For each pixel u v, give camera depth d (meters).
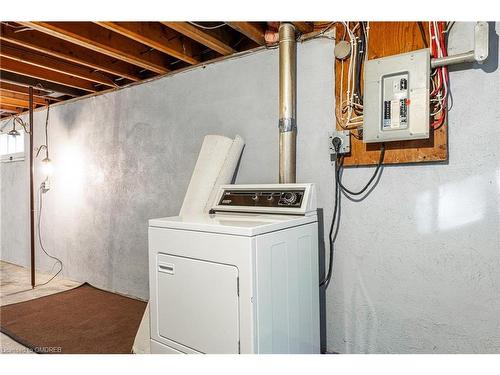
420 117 1.71
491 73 1.67
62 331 2.63
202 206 2.38
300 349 1.77
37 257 4.52
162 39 2.47
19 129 4.92
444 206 1.79
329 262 2.16
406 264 1.90
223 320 1.51
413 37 1.83
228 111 2.67
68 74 3.14
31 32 2.49
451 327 1.78
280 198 1.96
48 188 4.35
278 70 2.40
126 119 3.43
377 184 1.99
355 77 2.01
